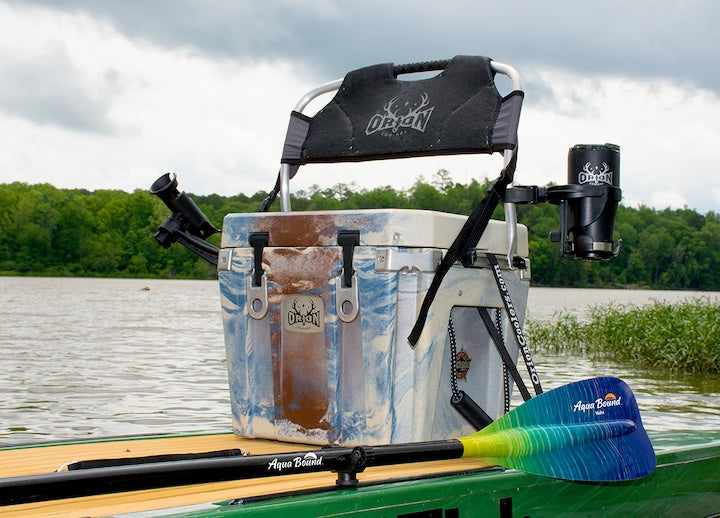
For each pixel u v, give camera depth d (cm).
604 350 1496
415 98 351
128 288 6225
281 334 319
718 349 1199
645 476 310
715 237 8706
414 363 298
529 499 281
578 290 8000
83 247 9131
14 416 813
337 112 371
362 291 299
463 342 326
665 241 8425
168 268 9112
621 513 313
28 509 228
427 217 297
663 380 1140
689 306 1438
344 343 306
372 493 239
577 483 297
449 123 337
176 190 351
